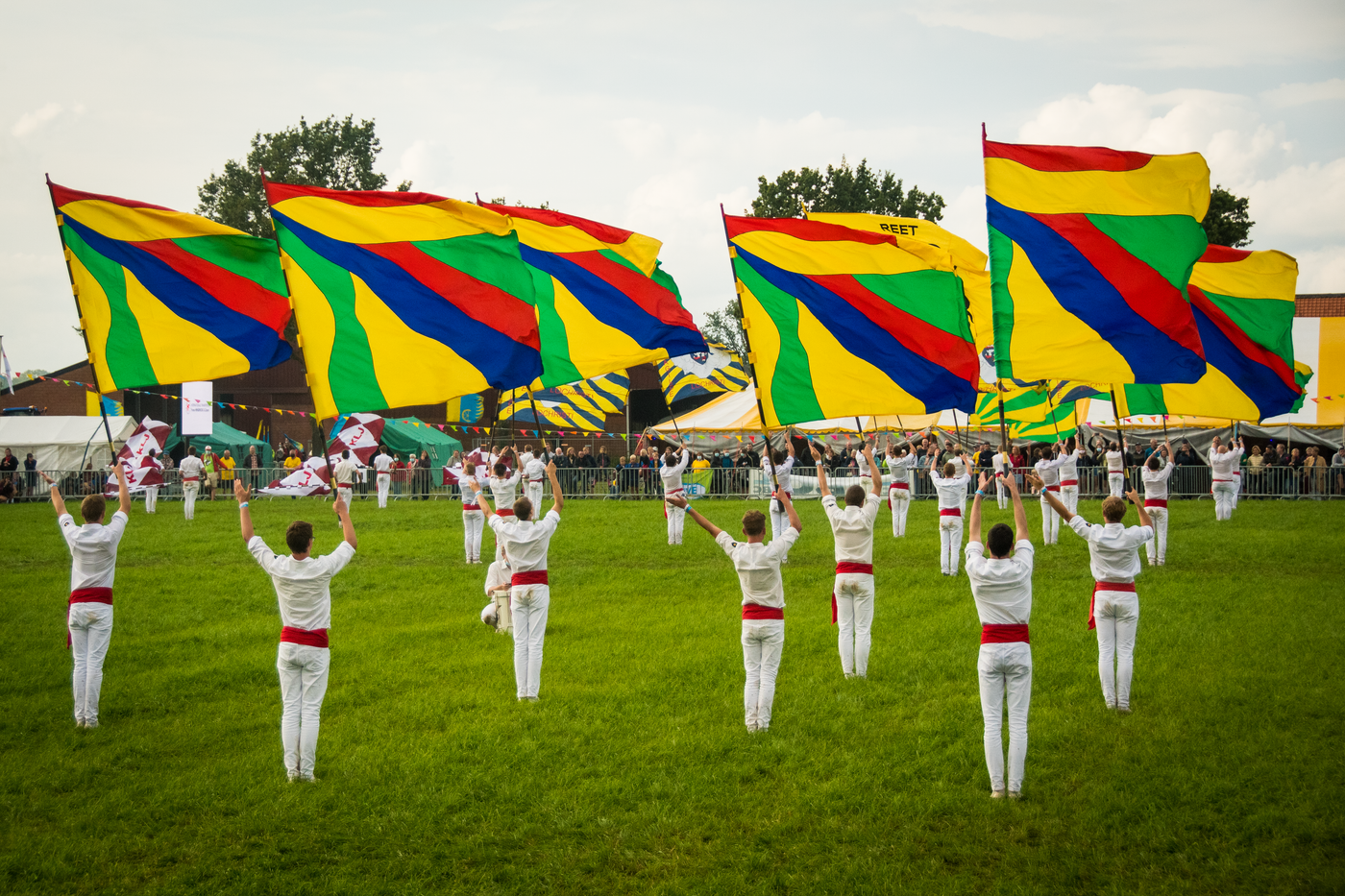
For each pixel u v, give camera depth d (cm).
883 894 726
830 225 1343
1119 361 1227
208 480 3656
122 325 1254
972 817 845
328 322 1247
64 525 1109
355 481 3531
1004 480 923
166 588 1878
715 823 848
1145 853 776
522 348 1293
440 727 1102
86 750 1041
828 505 1250
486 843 822
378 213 1269
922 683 1208
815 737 1041
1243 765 927
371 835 836
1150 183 1232
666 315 1912
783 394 1312
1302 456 3547
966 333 1335
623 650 1407
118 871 783
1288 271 1448
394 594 1823
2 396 4797
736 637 1472
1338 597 1616
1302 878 734
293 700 940
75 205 1248
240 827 850
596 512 2972
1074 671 1234
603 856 798
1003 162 1246
